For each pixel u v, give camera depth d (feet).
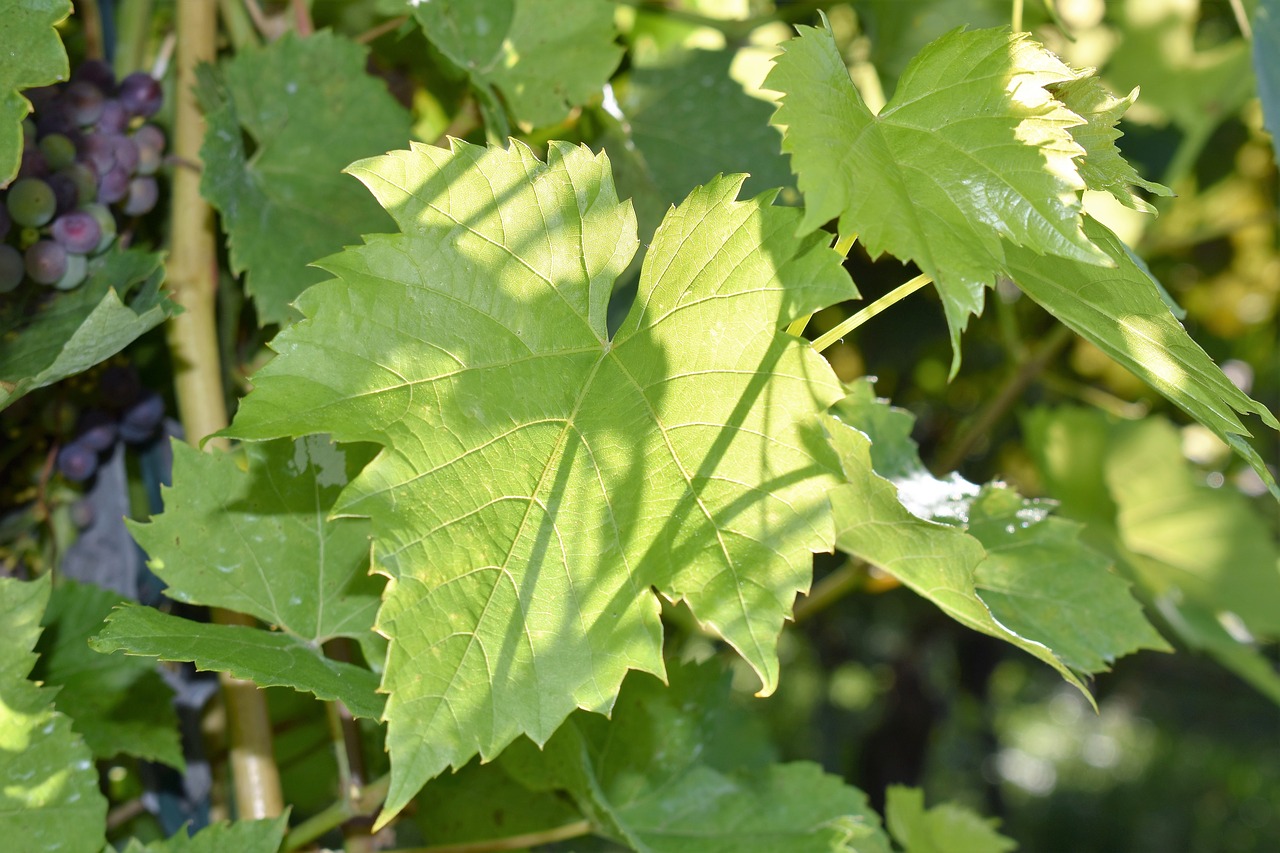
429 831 3.08
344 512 2.49
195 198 2.99
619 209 2.60
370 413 2.51
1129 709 14.58
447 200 2.55
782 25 3.63
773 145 3.23
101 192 2.90
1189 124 3.97
